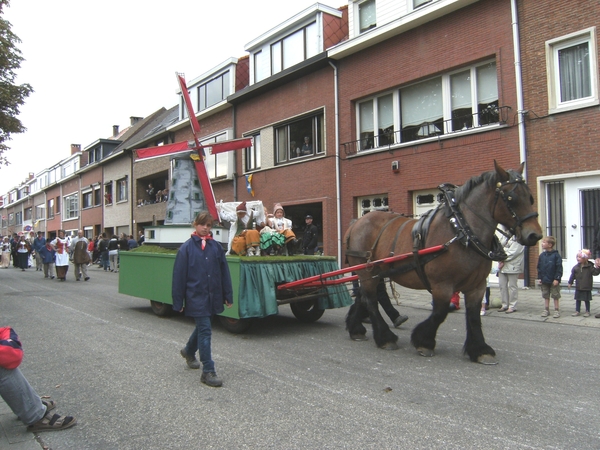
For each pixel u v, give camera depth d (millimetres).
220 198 21297
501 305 8695
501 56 11148
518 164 10789
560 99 10297
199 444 3256
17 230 65625
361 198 14883
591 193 9828
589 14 9758
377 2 14086
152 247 9523
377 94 14352
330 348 6047
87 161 41125
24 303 10500
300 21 17062
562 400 4020
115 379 4777
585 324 7273
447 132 12469
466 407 3871
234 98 19625
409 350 5898
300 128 17203
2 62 15508
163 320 8219
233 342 6438
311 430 3447
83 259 16562
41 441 3367
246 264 6691
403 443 3205
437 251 5125
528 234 4656
